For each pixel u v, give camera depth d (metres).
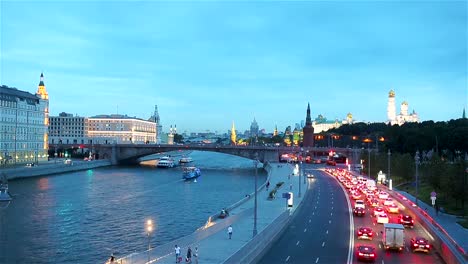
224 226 84.50
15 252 84.12
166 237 97.25
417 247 69.88
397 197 131.25
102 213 124.50
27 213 122.19
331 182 185.38
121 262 63.72
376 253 68.75
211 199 154.50
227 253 65.06
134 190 176.50
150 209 132.38
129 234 99.62
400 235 70.00
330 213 106.94
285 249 71.25
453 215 97.06
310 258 65.56
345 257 66.25
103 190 174.50
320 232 84.56
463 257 58.12
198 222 113.69
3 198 142.38
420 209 102.12
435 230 78.56
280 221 87.44
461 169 106.19
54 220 113.50
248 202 120.62
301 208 114.62
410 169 164.38
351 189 147.25
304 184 169.62
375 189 145.62
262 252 68.75
